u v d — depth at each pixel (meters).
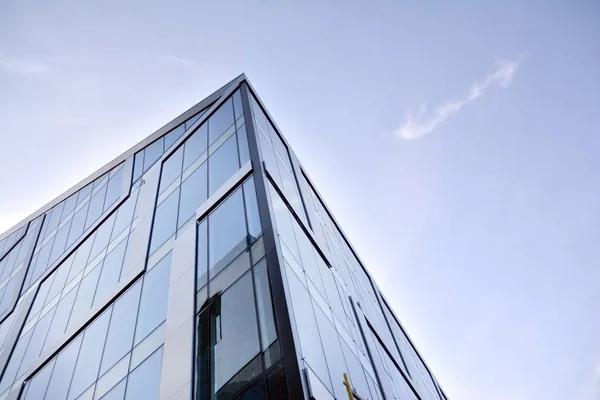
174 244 21.84
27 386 25.22
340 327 19.52
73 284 30.27
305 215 24.86
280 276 14.75
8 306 37.78
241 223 18.41
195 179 24.86
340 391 14.66
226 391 13.50
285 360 12.64
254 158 20.98
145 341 18.61
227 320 15.45
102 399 18.55
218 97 30.23
